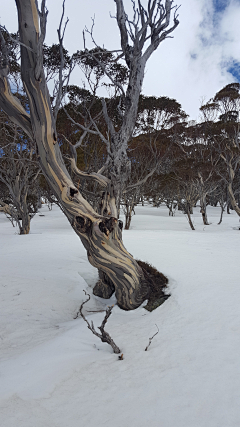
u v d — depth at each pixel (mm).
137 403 2391
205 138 26562
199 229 18297
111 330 4047
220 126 23984
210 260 7691
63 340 3779
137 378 2770
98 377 2812
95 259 4746
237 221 23344
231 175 21203
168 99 16125
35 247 10758
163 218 26516
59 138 14875
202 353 3146
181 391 2521
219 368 2824
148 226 20688
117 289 5031
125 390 2584
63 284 6473
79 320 4812
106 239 4578
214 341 3387
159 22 5402
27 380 2717
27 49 3629
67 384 2695
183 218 26469
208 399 2389
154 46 5629
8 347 3953
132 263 4891
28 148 16125
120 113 6105
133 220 24781
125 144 5520
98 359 3176
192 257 8148
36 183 24797
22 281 6469
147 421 2168
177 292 5160
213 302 4562
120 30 5484
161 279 5895
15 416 2203
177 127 20750
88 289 6398
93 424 2152
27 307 5348
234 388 2502
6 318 4895
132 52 5426
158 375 2801
